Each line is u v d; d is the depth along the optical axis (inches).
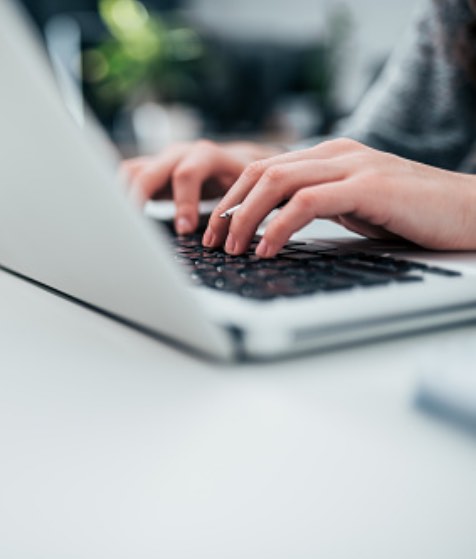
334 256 17.7
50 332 12.8
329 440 8.2
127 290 11.7
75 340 12.2
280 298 12.0
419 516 6.9
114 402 9.5
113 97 84.6
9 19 9.9
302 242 21.1
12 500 7.3
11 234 15.0
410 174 19.6
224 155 30.1
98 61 83.9
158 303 11.0
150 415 9.0
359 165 19.3
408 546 6.4
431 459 7.8
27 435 8.6
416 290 12.6
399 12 107.8
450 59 41.1
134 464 7.9
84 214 11.1
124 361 11.0
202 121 91.4
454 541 6.5
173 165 29.1
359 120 45.1
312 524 6.8
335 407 9.1
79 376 10.5
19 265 16.4
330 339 11.1
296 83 97.2
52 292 16.0
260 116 95.1
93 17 87.0
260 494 7.3
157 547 6.6
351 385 9.7
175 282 10.1
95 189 10.1
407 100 43.2
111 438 8.5
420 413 8.8
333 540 6.6
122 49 84.8
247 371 10.4
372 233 21.5
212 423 8.8
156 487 7.4
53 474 7.7
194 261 16.9
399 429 8.4
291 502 7.1
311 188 17.7
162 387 9.9
